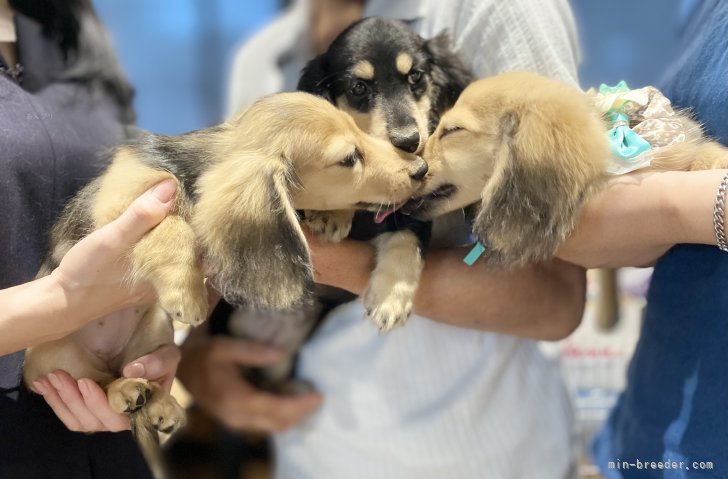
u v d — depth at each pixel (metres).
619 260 1.44
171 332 1.55
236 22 3.52
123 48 3.43
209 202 1.23
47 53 1.72
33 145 1.46
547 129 1.24
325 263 1.40
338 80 1.73
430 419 1.71
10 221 1.40
